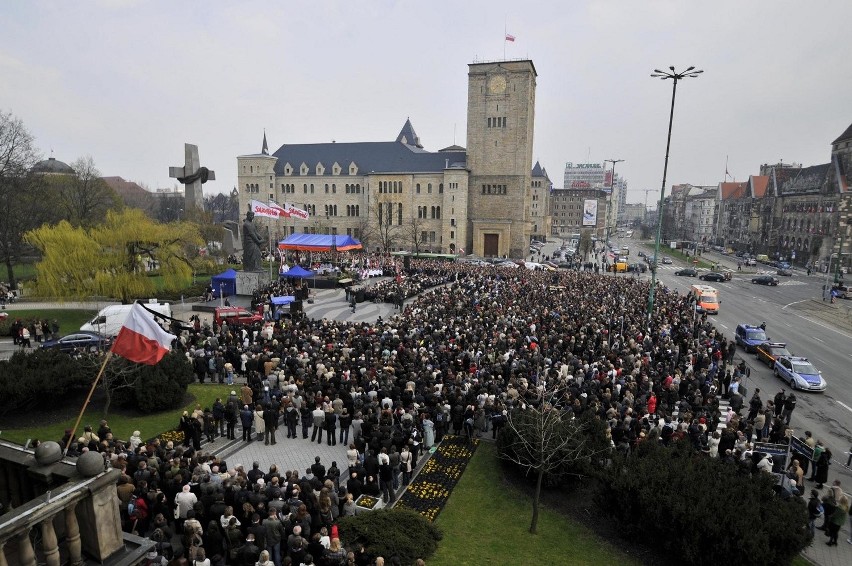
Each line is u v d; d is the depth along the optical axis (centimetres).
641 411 1920
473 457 1934
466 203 10462
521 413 1848
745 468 1520
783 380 3061
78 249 3922
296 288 4972
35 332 3347
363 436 1777
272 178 11775
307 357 2430
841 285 6681
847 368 3359
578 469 1673
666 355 2669
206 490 1254
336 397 2023
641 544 1460
